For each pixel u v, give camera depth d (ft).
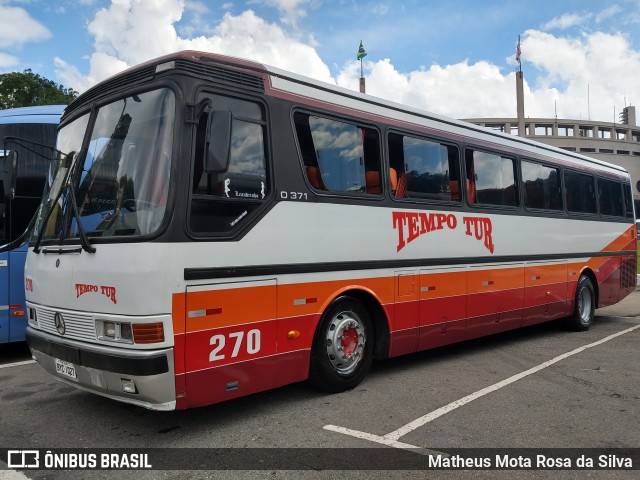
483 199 25.26
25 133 24.91
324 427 15.35
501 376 21.16
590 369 22.40
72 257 14.92
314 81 18.24
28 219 24.40
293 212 16.69
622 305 44.04
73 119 17.46
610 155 260.01
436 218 22.31
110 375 13.65
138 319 13.09
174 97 14.17
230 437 14.62
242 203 15.24
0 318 23.50
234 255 14.83
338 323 18.29
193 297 13.82
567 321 32.53
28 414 16.58
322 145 18.03
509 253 26.58
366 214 19.20
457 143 24.04
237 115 15.57
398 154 21.02
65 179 16.51
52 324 15.72
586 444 14.30
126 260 13.37
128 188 14.32
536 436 14.82
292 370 16.61
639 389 19.38
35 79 97.09
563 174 31.83
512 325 26.91
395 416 16.29
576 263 32.24
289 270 16.40
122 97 15.40
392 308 20.13
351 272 18.54
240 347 14.99
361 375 19.34
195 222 14.02
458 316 23.32
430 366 22.89
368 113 19.97
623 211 38.58
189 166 13.94
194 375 13.83
